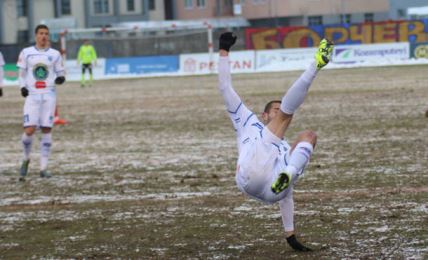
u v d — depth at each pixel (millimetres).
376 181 15453
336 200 13758
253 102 36250
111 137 25359
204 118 29859
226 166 18266
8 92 54500
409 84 43031
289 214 10297
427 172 16250
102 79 67125
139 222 12711
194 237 11523
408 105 31344
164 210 13602
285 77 56125
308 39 77500
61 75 18125
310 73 8930
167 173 17609
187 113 32219
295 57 68125
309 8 111688
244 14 116562
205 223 12438
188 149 21562
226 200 14258
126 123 29500
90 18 114562
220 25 113250
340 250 10375
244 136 9656
